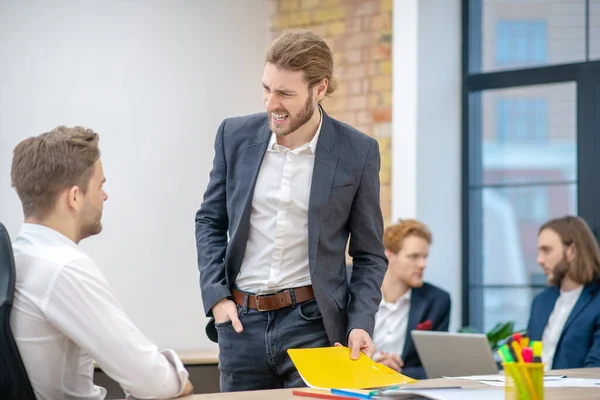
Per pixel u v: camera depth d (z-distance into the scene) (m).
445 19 5.95
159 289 5.68
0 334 2.07
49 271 2.14
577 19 5.77
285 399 2.15
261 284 2.80
